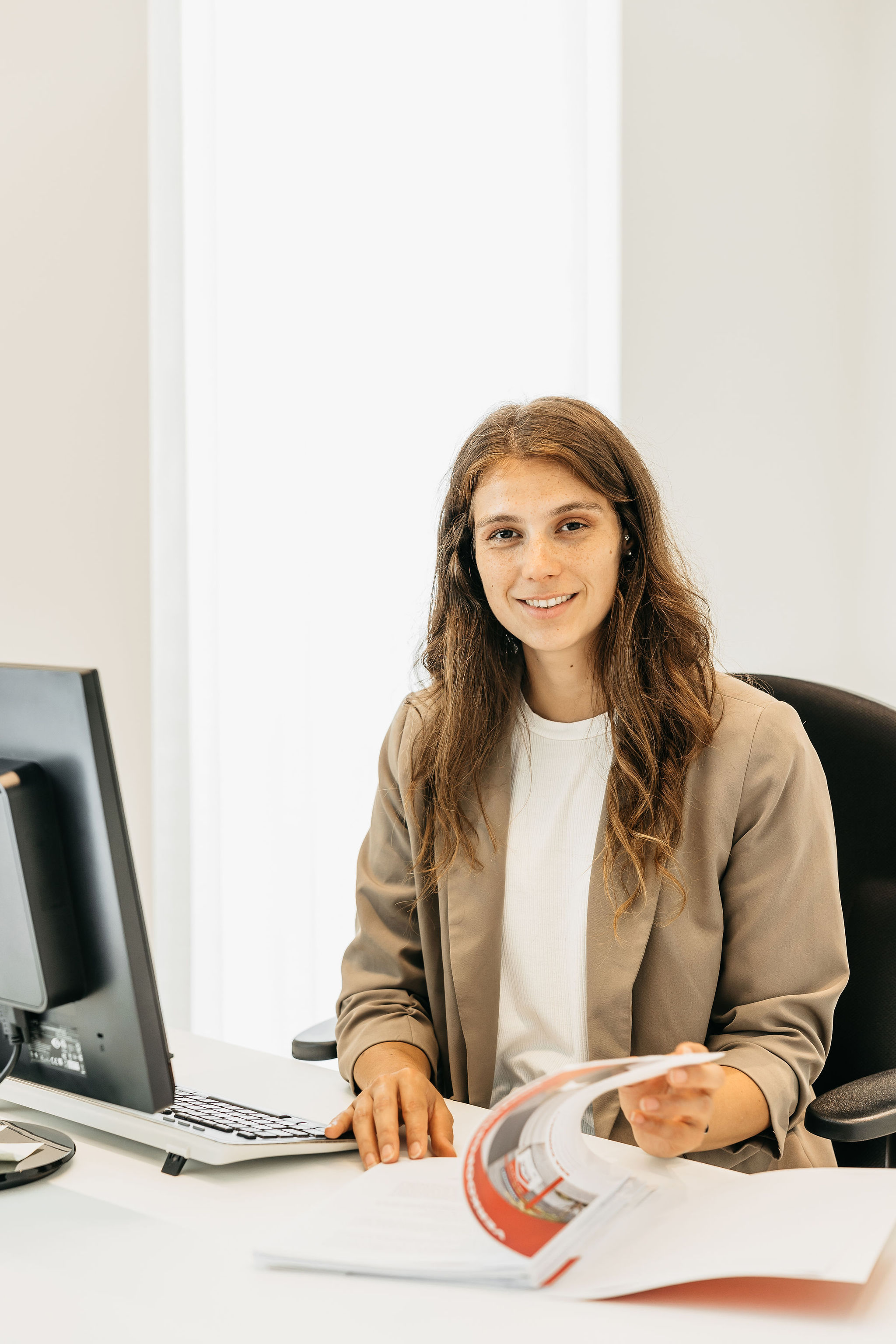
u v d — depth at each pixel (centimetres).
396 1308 69
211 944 219
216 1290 71
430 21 232
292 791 224
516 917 123
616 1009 115
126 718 212
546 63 241
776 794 117
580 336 247
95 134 202
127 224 208
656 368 251
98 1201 84
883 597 255
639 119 246
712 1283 71
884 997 125
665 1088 86
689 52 248
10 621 195
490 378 240
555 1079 68
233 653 219
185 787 219
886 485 253
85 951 86
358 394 228
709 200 252
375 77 228
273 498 221
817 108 250
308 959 225
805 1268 65
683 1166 87
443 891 125
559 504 115
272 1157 93
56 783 84
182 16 212
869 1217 72
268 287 220
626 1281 69
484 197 238
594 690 125
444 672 133
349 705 229
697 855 117
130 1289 71
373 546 230
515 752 128
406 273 232
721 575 254
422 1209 80
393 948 130
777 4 249
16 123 192
